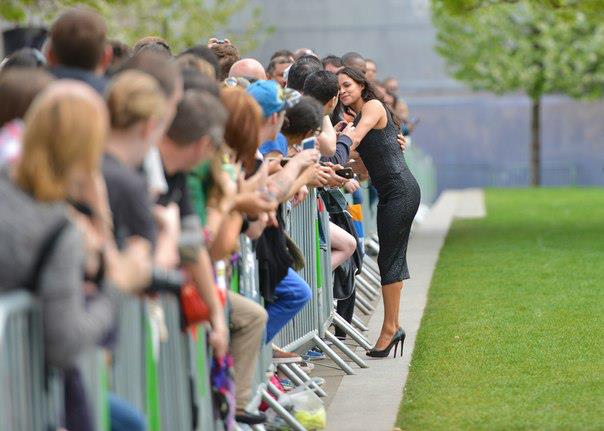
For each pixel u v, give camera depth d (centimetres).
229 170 1053
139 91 800
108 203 787
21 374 636
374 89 1727
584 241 3384
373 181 1716
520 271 2683
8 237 649
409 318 2069
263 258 1277
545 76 7656
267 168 1184
